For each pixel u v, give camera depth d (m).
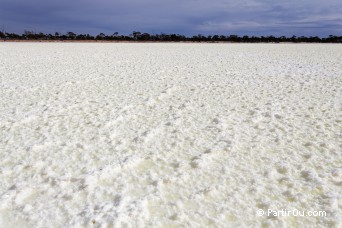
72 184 3.15
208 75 10.20
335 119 5.08
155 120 5.23
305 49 25.83
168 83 8.67
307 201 2.81
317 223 2.52
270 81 8.98
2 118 5.28
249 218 2.59
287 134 4.45
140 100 6.64
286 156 3.73
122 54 18.92
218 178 3.24
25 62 13.69
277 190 2.99
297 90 7.57
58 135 4.52
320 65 12.89
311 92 7.28
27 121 5.16
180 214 2.63
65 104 6.27
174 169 3.45
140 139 4.32
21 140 4.33
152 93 7.32
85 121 5.18
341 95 6.85
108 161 3.66
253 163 3.57
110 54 18.75
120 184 3.14
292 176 3.27
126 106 6.05
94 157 3.78
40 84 8.42
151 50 23.45
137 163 3.61
